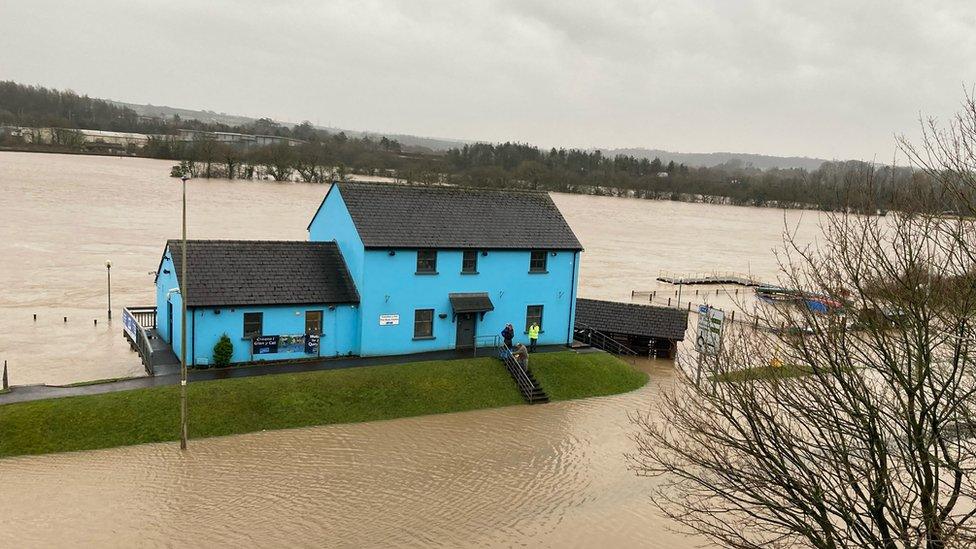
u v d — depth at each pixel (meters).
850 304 14.30
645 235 134.38
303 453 25.31
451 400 30.89
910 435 12.62
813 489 13.95
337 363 33.12
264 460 24.56
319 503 21.86
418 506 22.09
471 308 36.03
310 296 33.25
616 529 21.45
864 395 15.26
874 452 14.02
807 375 15.16
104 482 22.30
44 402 26.08
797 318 19.81
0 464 22.88
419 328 35.94
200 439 25.64
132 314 38.84
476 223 37.69
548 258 38.81
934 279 13.55
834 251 16.31
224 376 30.09
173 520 20.36
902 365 13.79
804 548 19.05
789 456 14.16
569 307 39.97
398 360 34.12
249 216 108.69
